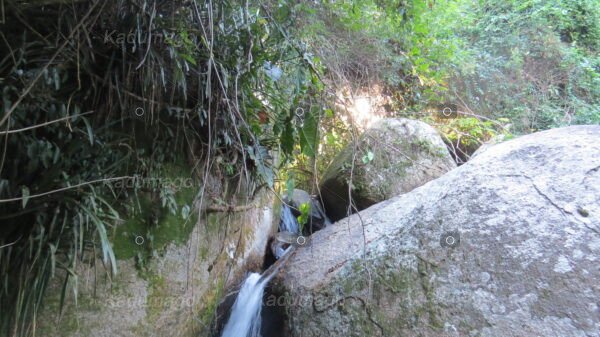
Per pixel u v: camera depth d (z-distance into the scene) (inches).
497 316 78.5
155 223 84.5
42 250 62.8
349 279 99.0
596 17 231.9
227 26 86.5
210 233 100.2
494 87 220.1
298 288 105.9
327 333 94.3
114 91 75.6
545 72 224.4
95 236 71.9
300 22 113.0
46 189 63.6
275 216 156.8
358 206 158.7
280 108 104.5
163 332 85.0
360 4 147.6
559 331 72.1
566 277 76.0
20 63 64.1
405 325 86.7
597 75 216.1
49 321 68.6
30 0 62.1
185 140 90.3
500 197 91.0
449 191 98.7
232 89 87.4
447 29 217.0
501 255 83.6
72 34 63.1
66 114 65.5
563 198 85.4
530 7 241.1
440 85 218.1
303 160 153.2
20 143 62.4
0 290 61.5
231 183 106.9
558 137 99.3
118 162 75.1
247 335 110.8
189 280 92.0
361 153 160.1
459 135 189.9
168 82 82.2
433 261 90.3
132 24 72.1
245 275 125.4
